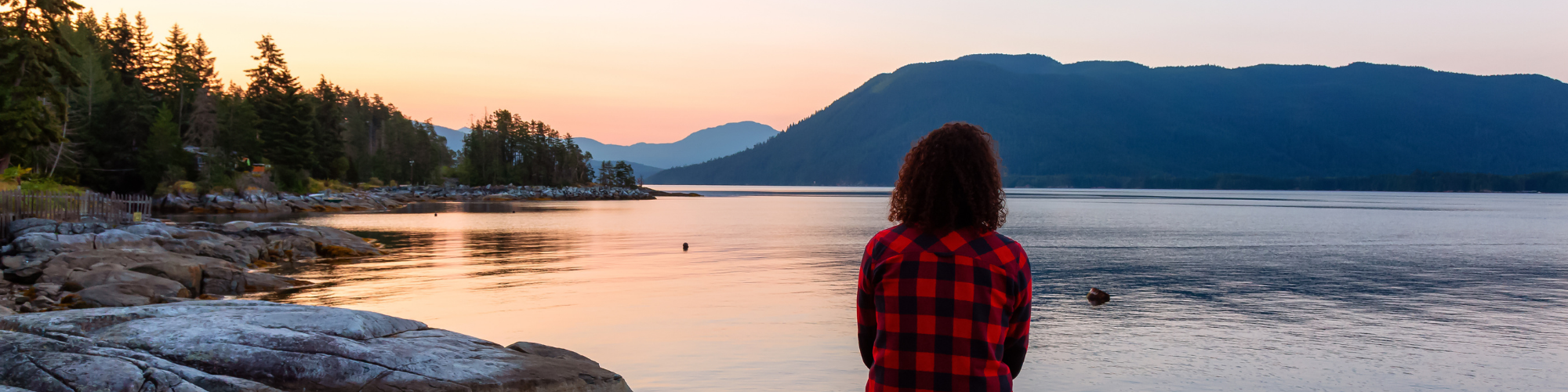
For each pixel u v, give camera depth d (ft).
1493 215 274.57
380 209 271.08
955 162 7.66
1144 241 120.26
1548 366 34.40
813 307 48.32
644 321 43.39
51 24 142.92
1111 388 30.22
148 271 52.90
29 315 19.39
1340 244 116.88
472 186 493.36
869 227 157.89
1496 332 42.27
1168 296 56.34
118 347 17.49
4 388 15.30
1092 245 111.34
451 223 169.78
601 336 38.99
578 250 94.99
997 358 7.48
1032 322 44.47
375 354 18.38
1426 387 31.09
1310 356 35.81
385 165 416.05
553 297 52.65
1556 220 231.50
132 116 239.91
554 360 20.51
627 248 99.45
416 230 138.21
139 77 322.75
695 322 42.88
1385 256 94.84
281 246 82.33
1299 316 47.11
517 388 18.10
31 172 156.04
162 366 16.39
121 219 98.37
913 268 7.59
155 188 230.89
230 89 406.82
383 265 75.20
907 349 7.52
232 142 291.38
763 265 76.48
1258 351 36.63
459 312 46.34
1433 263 84.58
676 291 56.03
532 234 127.85
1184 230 158.20
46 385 15.43
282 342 18.29
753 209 298.35
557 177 563.07
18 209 83.92
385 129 467.11
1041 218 224.33
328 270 70.69
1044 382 31.09
